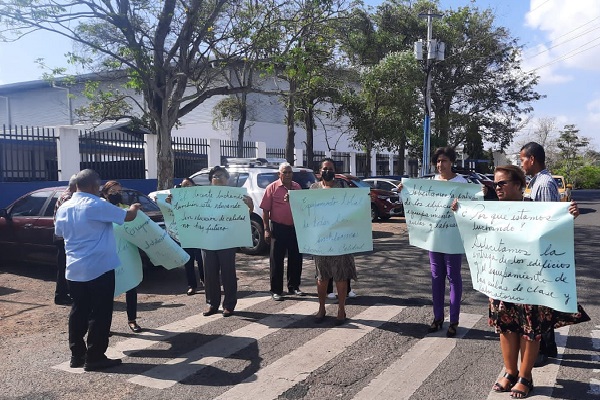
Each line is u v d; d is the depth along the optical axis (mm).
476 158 41750
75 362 4887
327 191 6020
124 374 4715
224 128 26578
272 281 7207
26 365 4957
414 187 5621
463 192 5383
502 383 4215
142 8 12539
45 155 14070
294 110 21047
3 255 9258
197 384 4469
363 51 23016
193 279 7730
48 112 30422
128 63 12172
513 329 4141
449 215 5414
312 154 23484
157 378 4609
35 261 8852
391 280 8391
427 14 21891
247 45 13289
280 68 14250
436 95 32344
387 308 6727
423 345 5320
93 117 16641
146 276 9047
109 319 4863
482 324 5988
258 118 28312
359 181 16406
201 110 27312
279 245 7168
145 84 12266
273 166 12211
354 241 6012
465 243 4430
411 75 23078
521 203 4082
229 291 6480
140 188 16375
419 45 21422
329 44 15398
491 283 4160
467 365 4770
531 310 3998
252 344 5445
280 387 4379
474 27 32500
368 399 4125
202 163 18562
